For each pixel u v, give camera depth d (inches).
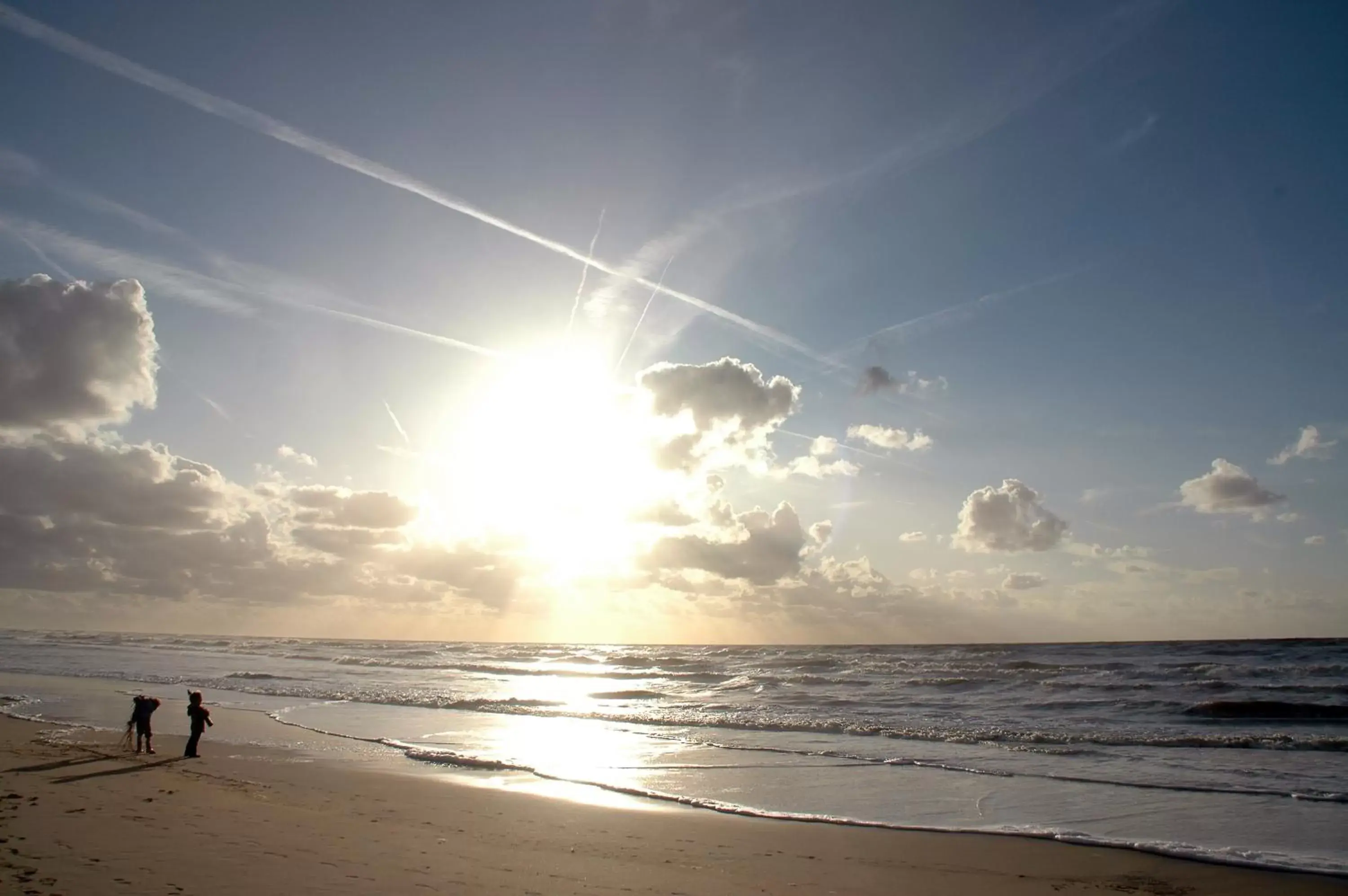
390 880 366.3
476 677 2206.0
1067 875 443.5
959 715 1201.4
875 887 416.5
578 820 565.0
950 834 534.3
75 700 1401.3
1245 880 433.4
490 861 428.5
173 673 2128.4
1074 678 1775.3
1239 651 2815.0
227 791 612.1
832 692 1663.4
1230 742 882.8
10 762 715.4
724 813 599.5
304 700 1444.4
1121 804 618.2
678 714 1246.3
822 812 603.2
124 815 485.7
